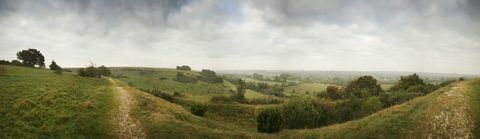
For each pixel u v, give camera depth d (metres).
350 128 35.16
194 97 84.44
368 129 33.94
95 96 46.16
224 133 35.66
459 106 34.94
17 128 30.73
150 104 45.72
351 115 51.09
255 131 41.72
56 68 88.44
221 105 67.00
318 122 46.34
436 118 33.41
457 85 43.97
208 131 35.84
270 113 40.25
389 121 34.75
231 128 44.34
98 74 76.50
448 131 30.95
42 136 30.31
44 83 52.66
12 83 48.53
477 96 36.81
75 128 33.44
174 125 36.25
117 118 37.47
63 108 38.88
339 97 82.56
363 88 86.31
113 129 34.44
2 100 38.00
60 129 32.59
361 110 54.16
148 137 33.59
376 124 34.75
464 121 31.91
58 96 43.91
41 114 35.59
